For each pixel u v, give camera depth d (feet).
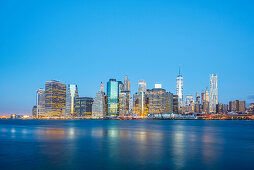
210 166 126.82
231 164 131.64
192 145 208.54
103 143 221.25
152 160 141.28
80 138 269.03
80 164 130.41
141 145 207.00
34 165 127.65
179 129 490.90
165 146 200.85
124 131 406.00
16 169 119.65
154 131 412.77
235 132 396.16
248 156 154.81
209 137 291.17
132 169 120.67
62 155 156.46
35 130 433.07
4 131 404.36
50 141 237.04
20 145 205.98
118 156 153.38
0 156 153.28
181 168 122.72
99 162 135.33
